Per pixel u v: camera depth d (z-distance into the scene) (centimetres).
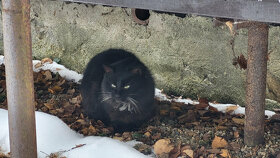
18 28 158
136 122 208
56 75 232
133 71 207
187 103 222
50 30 237
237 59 191
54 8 233
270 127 202
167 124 206
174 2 157
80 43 234
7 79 161
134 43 227
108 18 228
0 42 241
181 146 192
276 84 213
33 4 235
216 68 219
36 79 230
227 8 155
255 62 184
